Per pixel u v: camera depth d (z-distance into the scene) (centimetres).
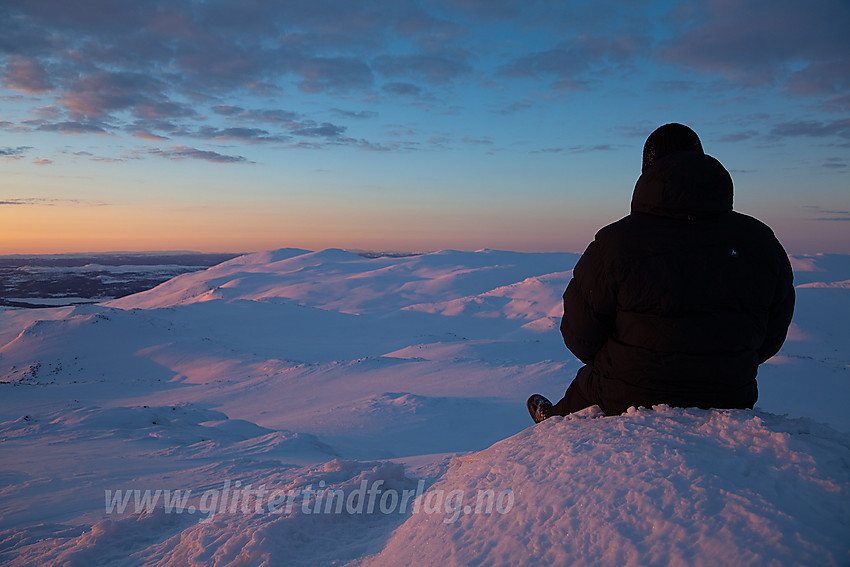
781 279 209
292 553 258
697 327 203
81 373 6050
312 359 7812
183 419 1538
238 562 247
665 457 175
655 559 137
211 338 8244
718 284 202
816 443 172
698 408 209
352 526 297
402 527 244
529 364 4016
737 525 138
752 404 217
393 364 4391
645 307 212
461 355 4881
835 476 153
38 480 694
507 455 228
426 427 2295
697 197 207
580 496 170
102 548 332
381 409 2584
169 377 5812
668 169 212
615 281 216
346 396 3422
